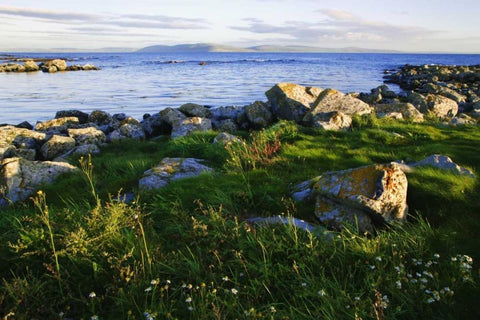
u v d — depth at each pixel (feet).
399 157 31.53
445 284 13.71
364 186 19.94
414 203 22.06
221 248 17.08
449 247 16.48
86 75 230.68
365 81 189.78
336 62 482.28
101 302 13.71
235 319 12.16
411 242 16.75
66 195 28.40
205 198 23.70
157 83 177.68
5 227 20.58
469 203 20.70
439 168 24.98
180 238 18.58
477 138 36.81
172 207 22.54
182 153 40.32
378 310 12.15
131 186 29.96
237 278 14.76
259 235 17.46
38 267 16.08
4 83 173.68
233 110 67.92
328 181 21.43
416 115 50.80
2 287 14.03
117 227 17.62
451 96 91.81
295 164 31.14
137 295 13.44
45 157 46.60
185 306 13.01
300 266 14.78
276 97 58.95
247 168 31.27
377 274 14.42
